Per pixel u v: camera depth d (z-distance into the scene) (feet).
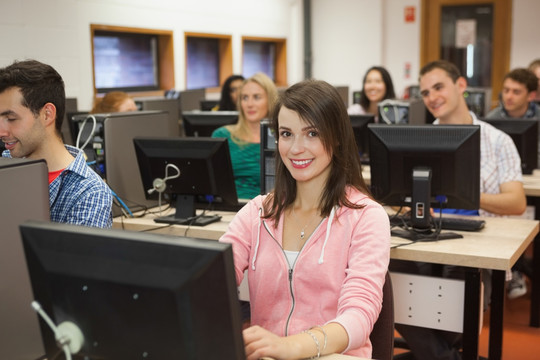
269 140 8.57
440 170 7.16
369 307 4.71
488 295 8.27
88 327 3.21
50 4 16.97
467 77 29.63
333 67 31.17
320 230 5.21
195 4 23.07
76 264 3.14
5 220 3.76
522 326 10.75
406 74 30.35
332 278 5.09
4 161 3.90
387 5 30.17
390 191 7.52
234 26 25.45
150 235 3.08
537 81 14.16
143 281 2.99
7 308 3.82
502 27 28.73
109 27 19.19
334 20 30.81
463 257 6.65
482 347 9.70
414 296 7.11
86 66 18.40
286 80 29.68
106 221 5.70
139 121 9.34
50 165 5.64
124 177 9.16
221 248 2.94
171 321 2.98
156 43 22.11
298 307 5.17
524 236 7.40
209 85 25.32
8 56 15.80
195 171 8.12
